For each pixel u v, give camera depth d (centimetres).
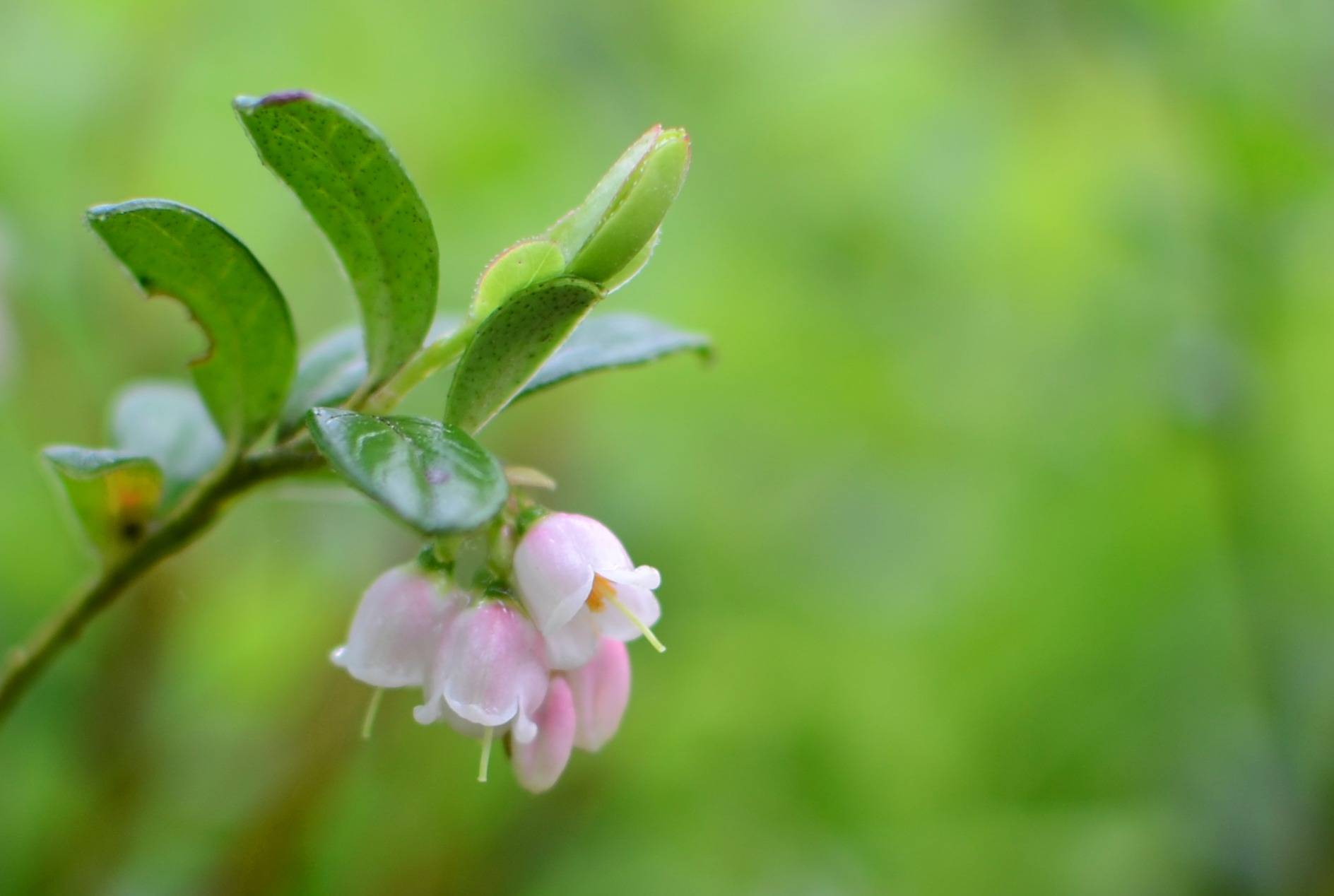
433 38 45
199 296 22
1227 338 36
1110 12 41
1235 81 38
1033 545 41
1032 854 35
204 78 43
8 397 34
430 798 33
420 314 22
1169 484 40
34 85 40
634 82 45
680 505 40
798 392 44
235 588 37
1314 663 34
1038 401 43
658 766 36
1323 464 41
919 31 49
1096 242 45
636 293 43
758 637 39
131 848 30
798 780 36
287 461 23
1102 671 38
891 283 44
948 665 39
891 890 34
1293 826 33
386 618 22
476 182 43
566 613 22
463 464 21
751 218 44
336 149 22
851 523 42
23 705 31
